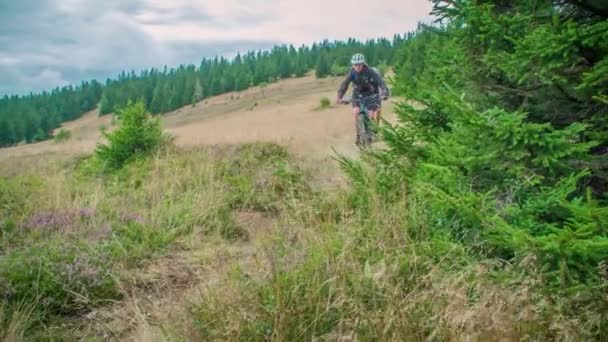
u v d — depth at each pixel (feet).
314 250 12.55
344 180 18.34
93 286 13.71
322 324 9.79
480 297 9.02
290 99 417.90
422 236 12.48
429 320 9.04
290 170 24.97
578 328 7.84
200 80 569.64
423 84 15.37
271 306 10.09
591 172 11.18
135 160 34.01
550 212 10.64
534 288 8.75
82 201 22.68
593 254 8.97
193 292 12.80
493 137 11.07
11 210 22.04
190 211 21.04
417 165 14.66
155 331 10.75
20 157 48.57
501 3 13.09
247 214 21.61
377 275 10.30
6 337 10.88
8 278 13.67
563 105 12.14
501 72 13.08
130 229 18.85
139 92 551.18
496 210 10.91
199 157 32.55
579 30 10.53
